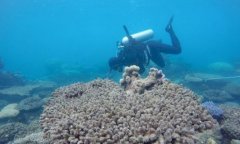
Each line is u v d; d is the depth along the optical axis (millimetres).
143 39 9508
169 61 18906
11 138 8070
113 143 3588
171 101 4426
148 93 4922
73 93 6078
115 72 18125
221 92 13586
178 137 3564
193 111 4207
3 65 21109
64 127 4051
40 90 15742
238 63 27125
